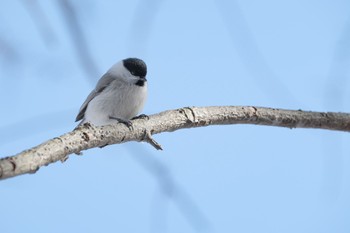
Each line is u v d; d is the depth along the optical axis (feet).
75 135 19.01
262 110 24.02
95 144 19.83
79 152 19.22
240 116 23.67
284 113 24.31
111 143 20.79
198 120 23.22
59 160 17.88
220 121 23.57
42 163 16.74
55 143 17.83
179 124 22.90
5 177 15.31
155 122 22.36
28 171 16.08
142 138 22.02
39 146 17.16
